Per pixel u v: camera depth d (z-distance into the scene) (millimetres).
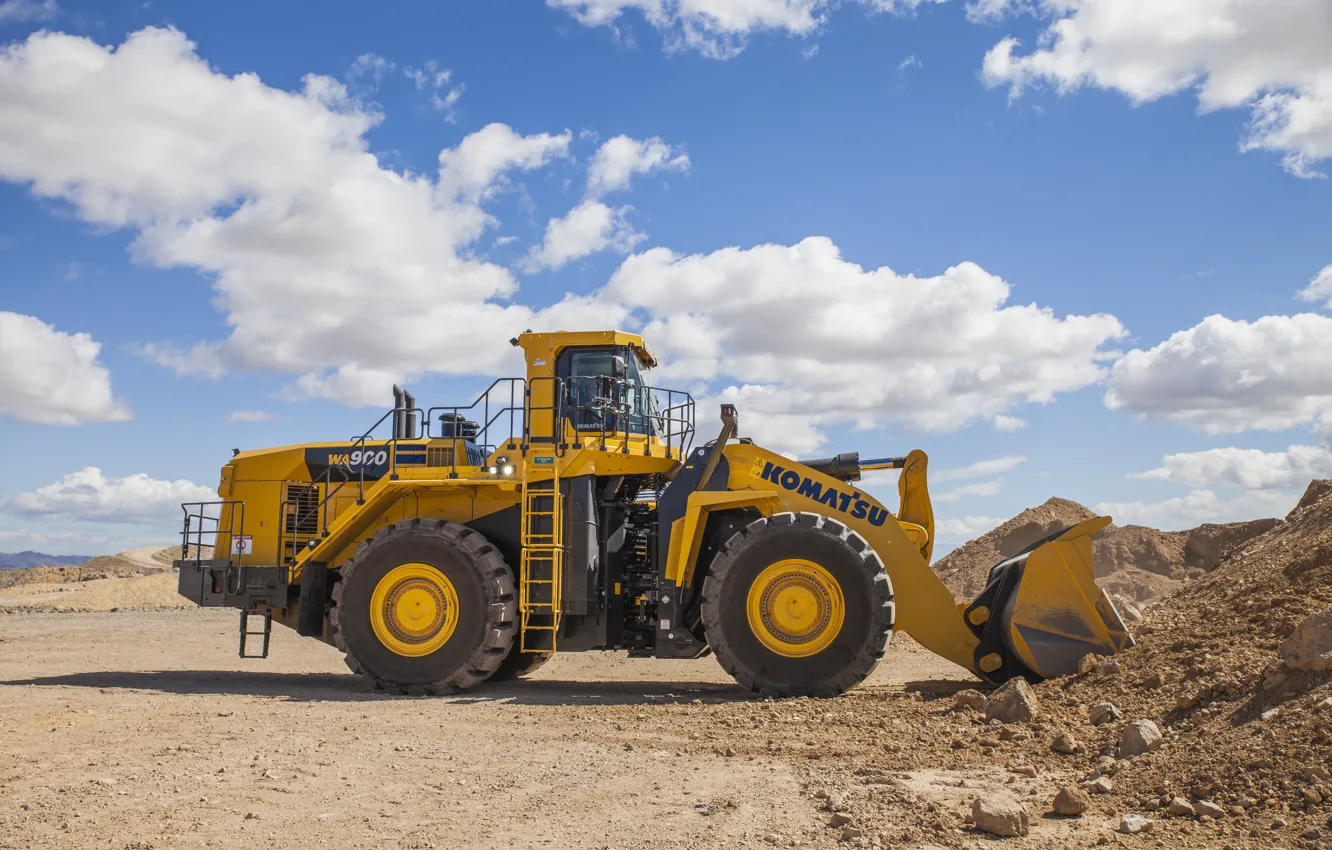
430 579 10086
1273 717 5473
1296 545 9789
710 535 10359
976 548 24875
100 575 45719
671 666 13531
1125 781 5383
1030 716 7117
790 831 4797
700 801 5387
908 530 10109
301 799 5441
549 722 7992
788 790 5594
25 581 43938
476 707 8906
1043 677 8672
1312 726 5098
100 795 5469
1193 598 10945
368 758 6523
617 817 5086
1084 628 8711
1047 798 5250
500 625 9953
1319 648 5691
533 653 11656
